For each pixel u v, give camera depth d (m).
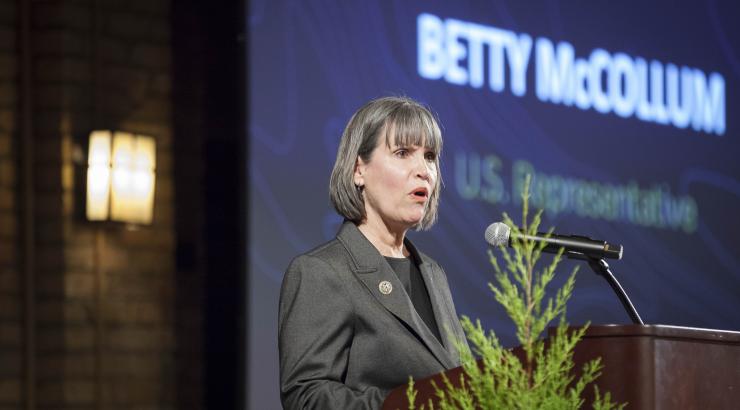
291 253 11.96
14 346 12.55
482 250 13.09
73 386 12.66
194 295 13.18
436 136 5.99
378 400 4.98
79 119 12.91
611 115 14.48
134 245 12.98
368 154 5.93
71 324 12.70
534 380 4.04
